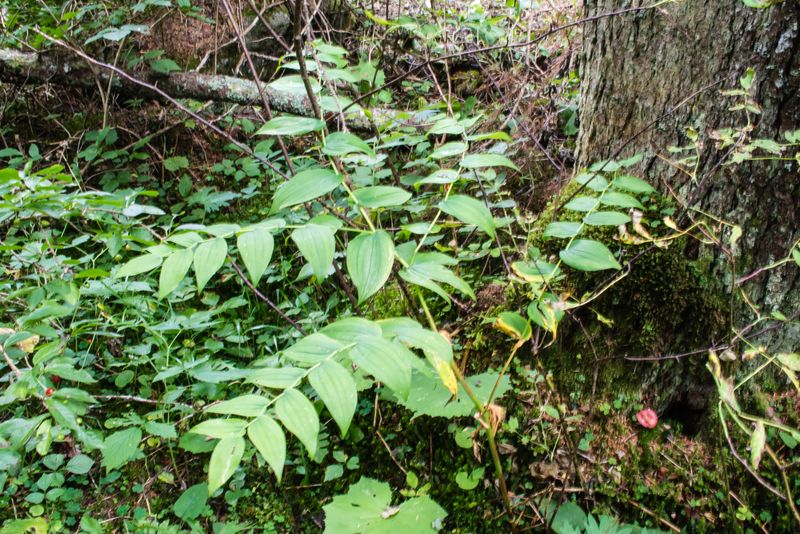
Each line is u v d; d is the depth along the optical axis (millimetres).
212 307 2416
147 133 3143
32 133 3094
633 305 1875
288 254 2650
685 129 1798
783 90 1616
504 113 2824
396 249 1379
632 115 1907
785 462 1720
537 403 1924
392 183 2713
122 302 2229
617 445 1856
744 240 1757
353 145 1225
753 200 1714
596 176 1657
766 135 1667
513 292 2010
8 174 1609
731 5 1637
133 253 2590
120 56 2959
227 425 904
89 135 2887
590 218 1458
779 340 1771
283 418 899
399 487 1947
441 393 1742
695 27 1710
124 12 2982
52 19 2770
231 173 2947
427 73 3201
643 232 1686
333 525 1458
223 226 1162
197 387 2033
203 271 1038
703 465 1797
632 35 1842
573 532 1585
